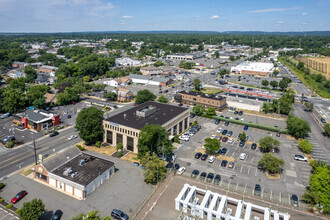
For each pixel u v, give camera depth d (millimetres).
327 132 112562
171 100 173250
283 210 64688
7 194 70000
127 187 74375
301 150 100688
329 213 62938
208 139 92375
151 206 65875
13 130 115438
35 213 56250
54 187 74188
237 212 58938
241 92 197750
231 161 90375
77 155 85500
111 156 93250
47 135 111250
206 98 155000
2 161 87688
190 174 81438
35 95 149750
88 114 98688
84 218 52906
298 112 154375
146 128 86688
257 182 77562
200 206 60469
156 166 75188
